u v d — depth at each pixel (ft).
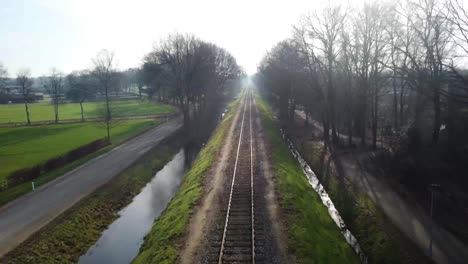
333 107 126.93
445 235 52.65
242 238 49.62
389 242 51.72
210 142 140.87
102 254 58.59
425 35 83.10
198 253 46.32
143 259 50.34
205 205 63.72
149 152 128.77
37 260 53.36
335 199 74.02
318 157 110.32
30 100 385.50
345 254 50.16
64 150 132.77
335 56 121.08
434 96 84.79
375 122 114.52
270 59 213.25
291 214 58.03
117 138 157.89
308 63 131.85
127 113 263.08
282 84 184.44
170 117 233.96
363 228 58.75
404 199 68.13
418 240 51.47
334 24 117.91
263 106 278.46
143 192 92.94
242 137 136.56
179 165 123.54
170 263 44.57
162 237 54.70
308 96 174.50
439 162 76.38
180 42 190.60
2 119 241.76
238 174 83.61
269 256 44.80
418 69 77.66
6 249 54.95
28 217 67.21
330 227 59.31
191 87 197.57
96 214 72.74
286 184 73.67
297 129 176.04
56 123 213.25
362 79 117.91
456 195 65.05
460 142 80.02
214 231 52.37
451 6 74.02
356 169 92.22
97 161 114.01
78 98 346.95
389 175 82.89
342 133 159.12
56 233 61.05
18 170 94.07
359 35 114.42
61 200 76.54
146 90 408.46
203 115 236.84
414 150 87.04
